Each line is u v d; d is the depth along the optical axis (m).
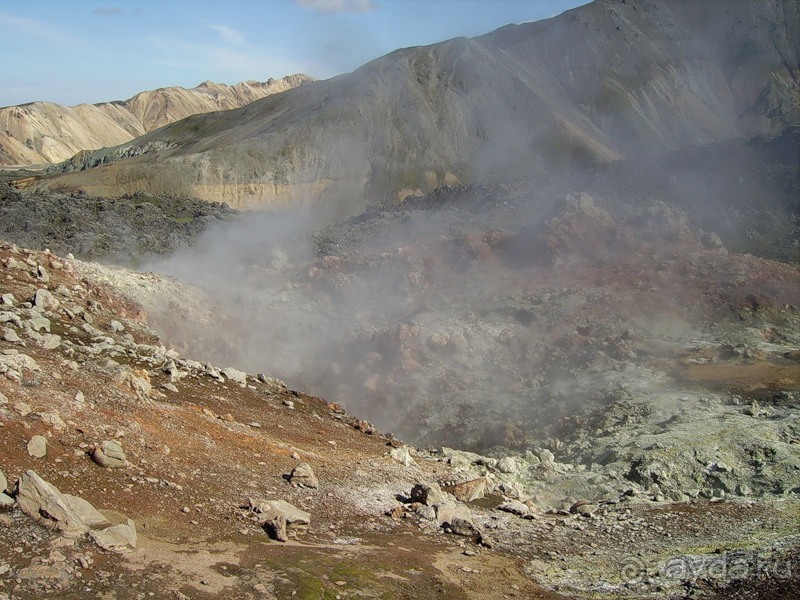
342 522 14.75
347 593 11.45
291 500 14.94
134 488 12.91
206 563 11.28
